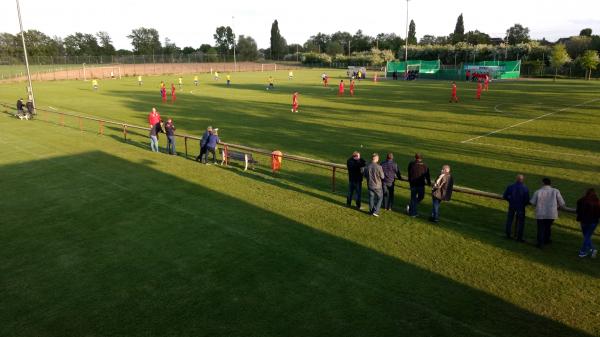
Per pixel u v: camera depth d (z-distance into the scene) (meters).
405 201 13.56
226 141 22.17
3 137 23.36
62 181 15.30
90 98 43.47
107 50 141.38
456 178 15.73
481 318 7.39
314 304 7.78
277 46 157.12
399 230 11.14
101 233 10.91
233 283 8.51
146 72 92.94
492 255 9.72
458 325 7.20
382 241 10.45
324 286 8.38
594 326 7.17
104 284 8.52
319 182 15.51
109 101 40.75
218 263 9.32
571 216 12.20
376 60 110.75
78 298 8.04
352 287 8.34
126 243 10.32
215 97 43.84
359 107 35.50
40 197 13.62
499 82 65.94
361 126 26.48
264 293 8.14
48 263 9.38
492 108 34.56
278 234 10.82
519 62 78.12
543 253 9.84
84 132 25.05
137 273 8.92
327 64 123.19
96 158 18.69
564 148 20.31
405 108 34.81
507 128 25.66
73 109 35.06
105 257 9.63
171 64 109.00
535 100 40.06
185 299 7.96
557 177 15.77
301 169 17.19
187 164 17.89
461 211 12.58
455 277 8.73
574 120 28.41
